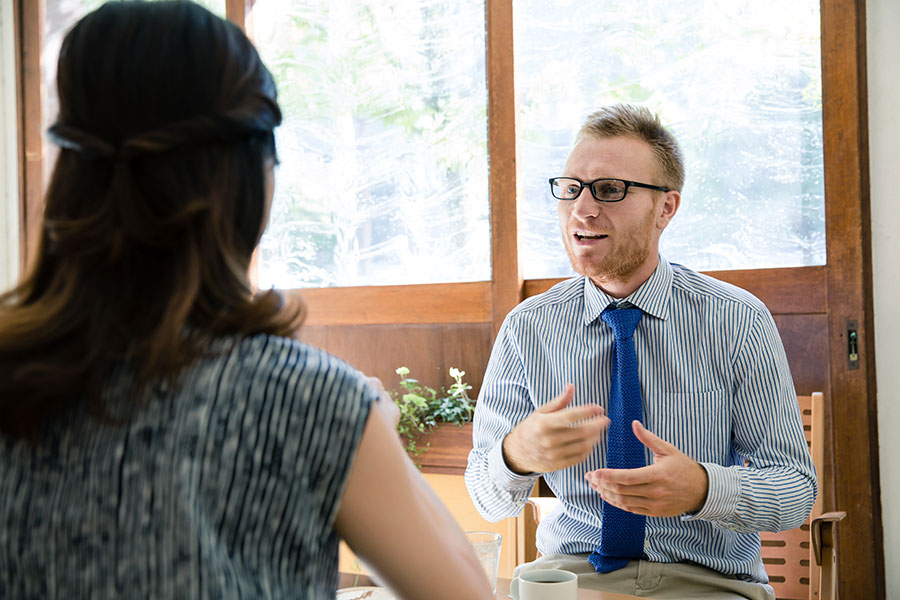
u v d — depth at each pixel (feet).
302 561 1.79
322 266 10.44
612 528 5.01
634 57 8.78
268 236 10.71
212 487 1.72
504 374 5.72
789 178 8.13
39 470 1.81
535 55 9.24
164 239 1.86
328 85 10.39
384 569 1.93
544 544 5.54
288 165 10.61
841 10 7.67
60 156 1.98
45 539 1.75
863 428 7.59
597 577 4.93
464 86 9.68
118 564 1.69
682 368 5.21
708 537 5.00
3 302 1.97
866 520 7.55
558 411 4.21
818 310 7.82
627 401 5.15
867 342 7.65
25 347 1.81
